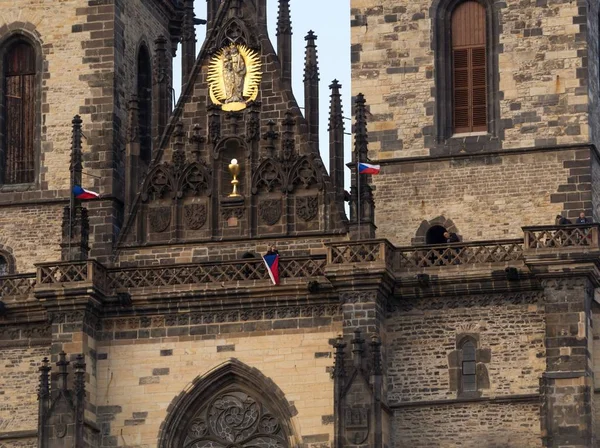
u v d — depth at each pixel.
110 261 138.50
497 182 135.62
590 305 130.25
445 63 138.38
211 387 135.12
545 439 127.12
